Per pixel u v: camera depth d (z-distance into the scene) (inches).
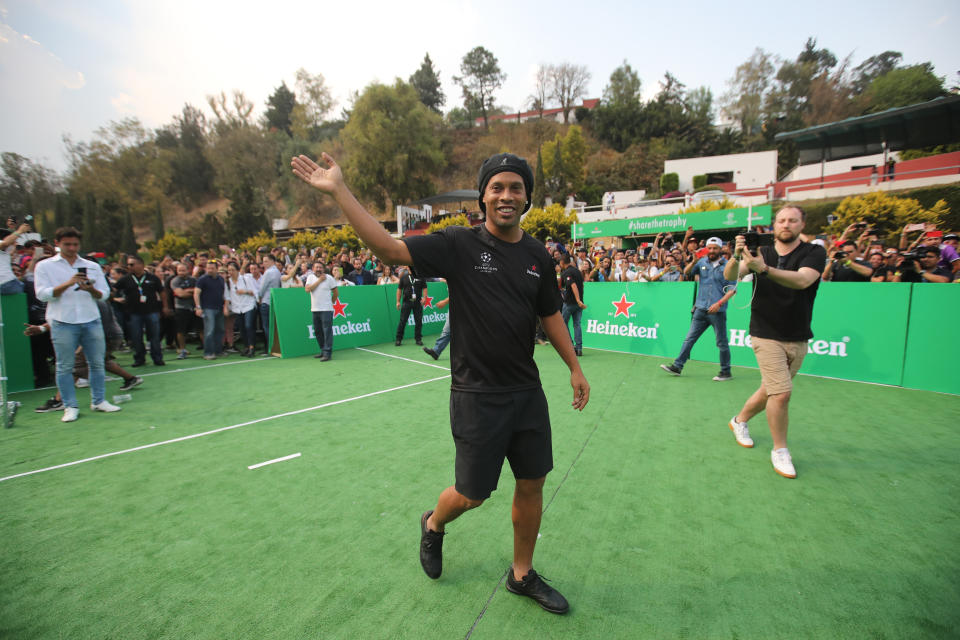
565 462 135.3
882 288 215.6
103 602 78.5
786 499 112.9
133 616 75.2
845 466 130.6
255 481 124.9
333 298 306.8
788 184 939.3
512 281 67.9
